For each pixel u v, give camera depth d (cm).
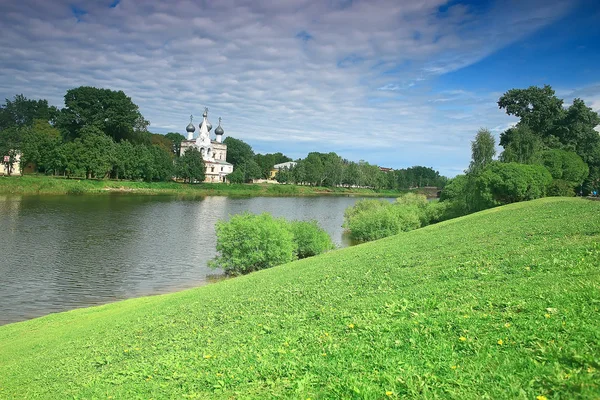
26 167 12900
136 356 1281
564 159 5584
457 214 5584
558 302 869
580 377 583
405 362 762
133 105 13938
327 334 1025
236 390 844
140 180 13550
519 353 698
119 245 4944
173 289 3406
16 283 3388
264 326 1240
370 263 1977
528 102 7412
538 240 1689
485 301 985
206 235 5872
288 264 2825
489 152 5809
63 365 1363
